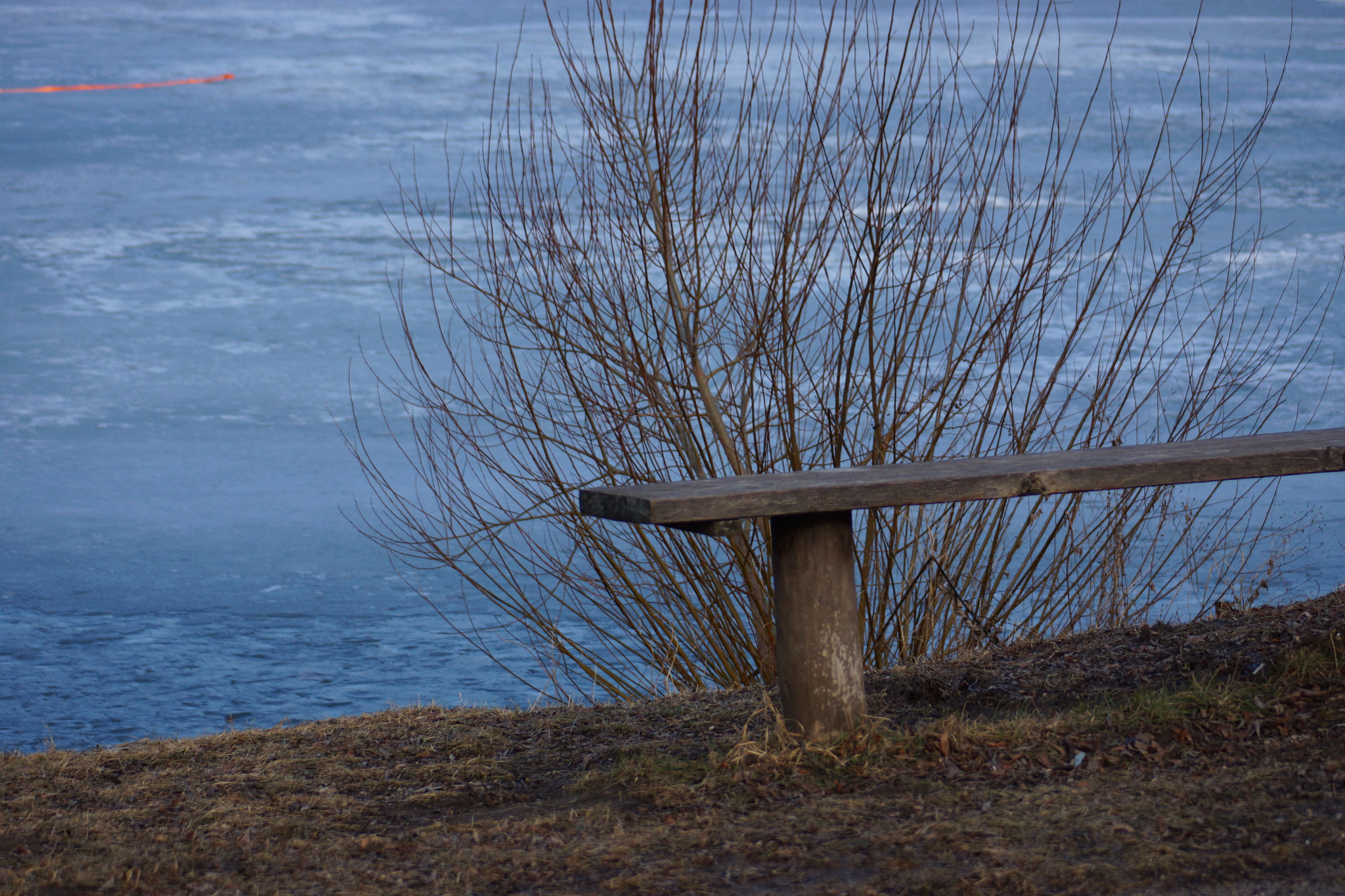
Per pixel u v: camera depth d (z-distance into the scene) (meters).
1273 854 5.80
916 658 12.34
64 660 17.03
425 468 25.84
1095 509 14.38
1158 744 7.21
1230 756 6.98
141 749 8.76
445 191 66.38
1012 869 5.87
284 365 36.84
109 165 80.06
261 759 8.37
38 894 6.27
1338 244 48.47
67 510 24.70
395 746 8.59
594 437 12.77
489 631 17.75
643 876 6.12
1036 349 12.73
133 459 28.25
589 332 12.77
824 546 7.51
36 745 13.95
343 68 142.62
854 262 12.19
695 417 12.54
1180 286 39.56
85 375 36.06
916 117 13.41
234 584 20.34
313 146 86.62
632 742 8.37
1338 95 104.19
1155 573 13.77
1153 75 117.94
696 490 6.86
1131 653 9.12
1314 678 7.74
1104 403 12.99
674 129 12.47
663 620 12.77
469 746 8.45
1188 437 13.90
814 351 15.07
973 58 117.62
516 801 7.53
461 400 13.90
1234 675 8.09
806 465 12.98
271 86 125.94
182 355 38.16
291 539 22.66
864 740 7.48
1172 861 5.82
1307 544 19.08
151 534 23.17
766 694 9.05
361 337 39.66
